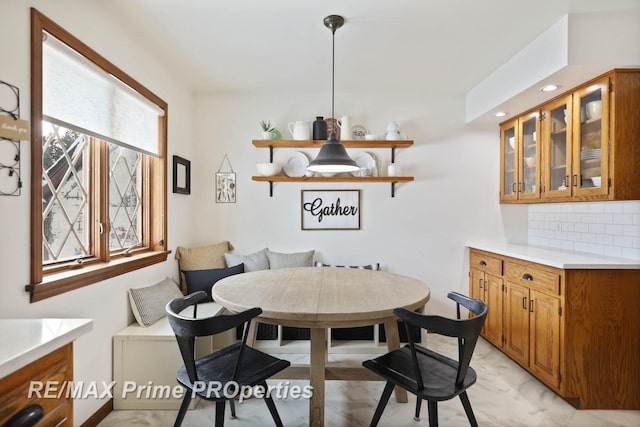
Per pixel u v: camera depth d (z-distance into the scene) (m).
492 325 3.03
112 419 2.02
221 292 1.87
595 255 2.57
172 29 2.20
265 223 3.44
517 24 2.14
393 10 2.00
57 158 1.78
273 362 1.67
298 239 3.45
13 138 1.38
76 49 1.76
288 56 2.60
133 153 2.56
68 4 1.70
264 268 3.22
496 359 2.83
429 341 3.22
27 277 1.47
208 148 3.42
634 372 2.12
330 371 1.93
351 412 2.10
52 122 1.63
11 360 0.80
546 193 2.72
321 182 3.40
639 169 2.10
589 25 2.03
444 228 3.45
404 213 3.44
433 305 3.45
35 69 1.49
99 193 2.08
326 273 2.41
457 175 3.44
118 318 2.15
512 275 2.71
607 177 2.14
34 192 1.50
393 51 2.52
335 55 2.59
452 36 2.29
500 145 3.43
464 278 3.46
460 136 3.44
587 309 2.12
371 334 2.97
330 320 1.51
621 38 2.02
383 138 3.38
